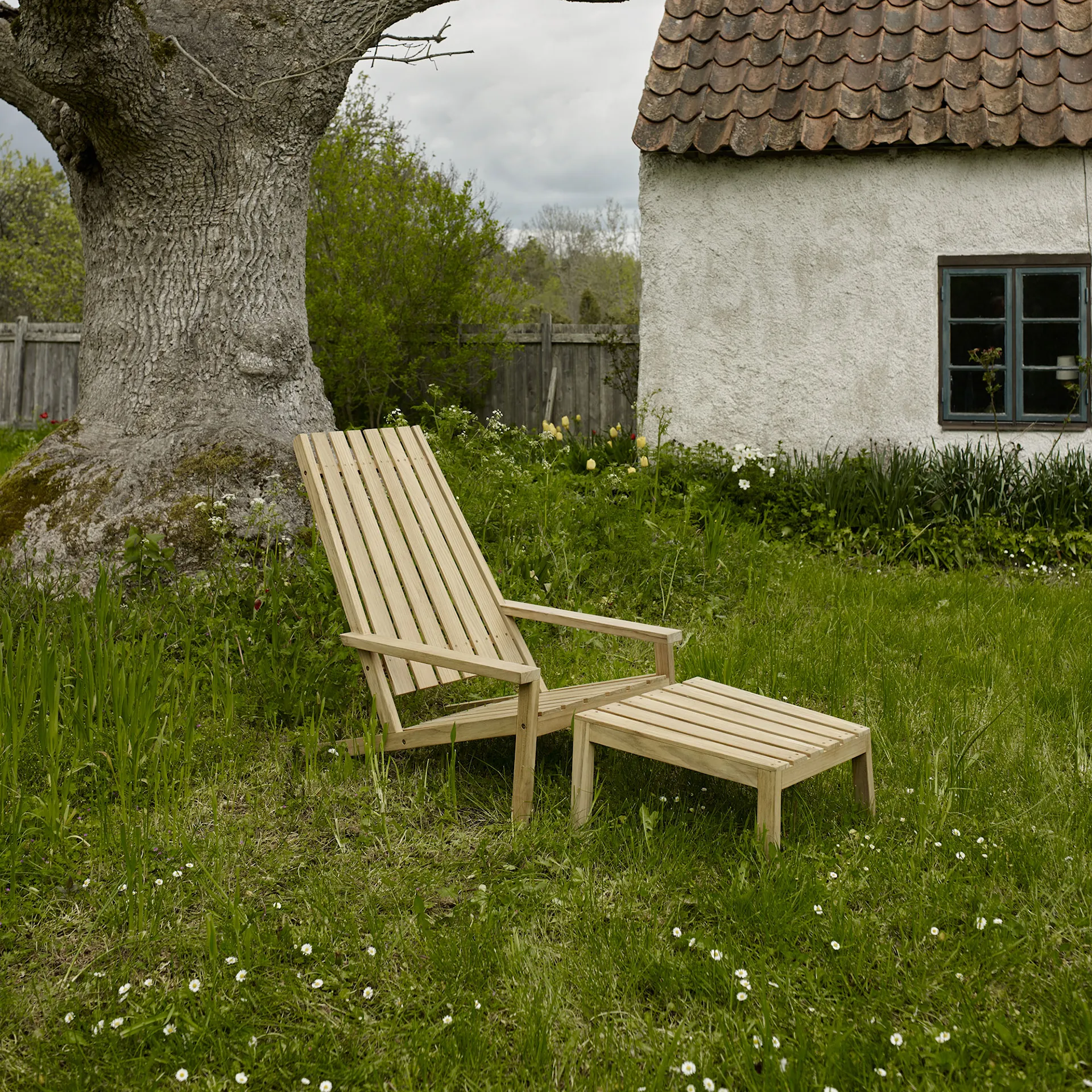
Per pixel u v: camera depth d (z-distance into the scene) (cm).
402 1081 221
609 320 1534
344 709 424
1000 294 863
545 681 480
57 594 508
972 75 861
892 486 791
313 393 647
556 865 306
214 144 602
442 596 422
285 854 315
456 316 1179
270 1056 226
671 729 324
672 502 762
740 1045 224
